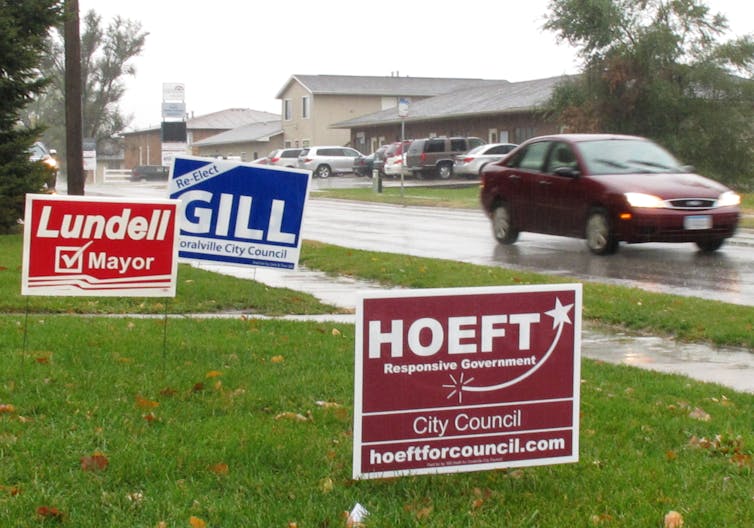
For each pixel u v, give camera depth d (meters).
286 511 4.49
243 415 6.04
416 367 4.46
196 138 102.75
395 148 54.56
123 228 6.80
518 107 49.50
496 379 4.58
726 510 4.63
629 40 38.75
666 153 17.44
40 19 18.98
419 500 4.68
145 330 8.85
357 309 4.36
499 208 18.67
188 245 9.77
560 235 17.28
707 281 13.55
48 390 6.45
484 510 4.60
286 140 79.06
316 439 5.55
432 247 18.25
